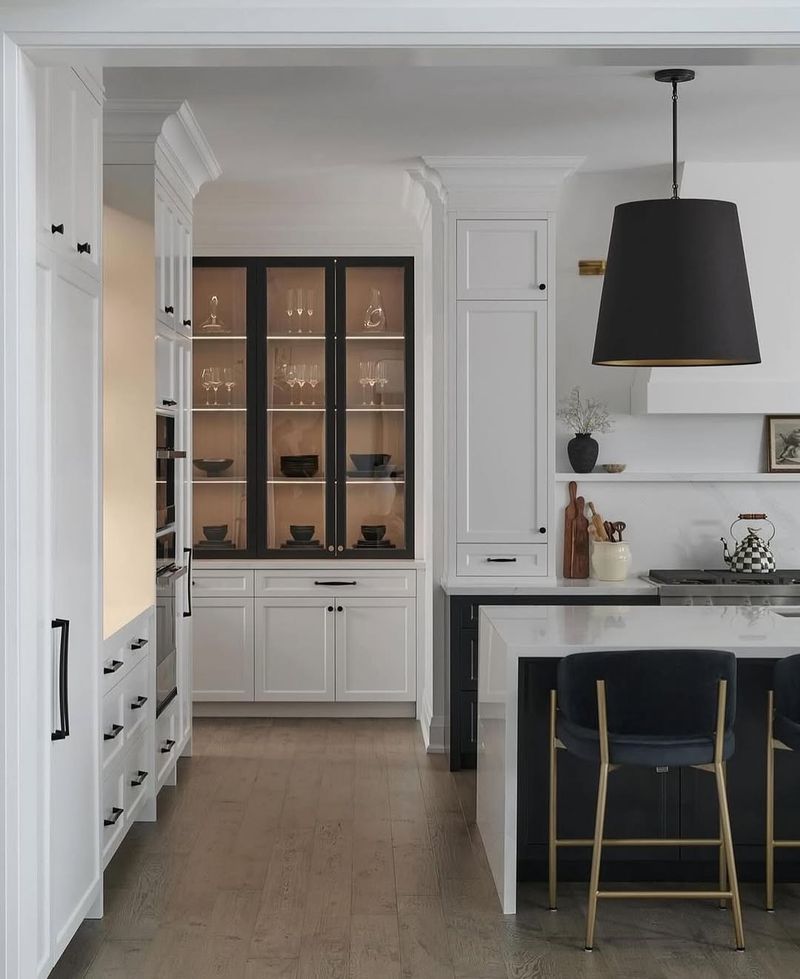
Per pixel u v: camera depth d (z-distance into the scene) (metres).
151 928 3.62
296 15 2.71
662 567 6.18
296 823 4.69
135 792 4.39
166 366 4.99
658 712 3.52
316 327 6.81
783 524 6.19
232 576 6.66
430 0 2.71
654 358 4.10
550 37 2.71
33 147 2.81
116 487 4.67
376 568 6.65
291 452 6.82
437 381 5.82
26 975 2.84
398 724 6.56
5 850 2.78
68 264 3.30
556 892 3.89
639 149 5.53
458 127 5.09
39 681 3.02
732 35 2.71
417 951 3.46
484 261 5.78
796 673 3.61
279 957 3.42
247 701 6.68
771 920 3.72
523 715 3.98
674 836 3.98
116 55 2.76
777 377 5.85
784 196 5.81
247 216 6.71
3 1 2.68
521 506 5.83
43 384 3.05
